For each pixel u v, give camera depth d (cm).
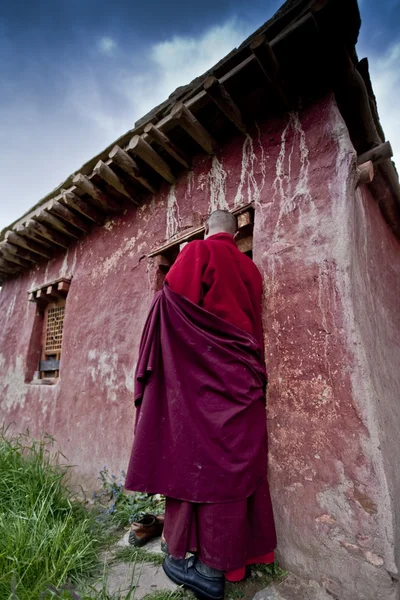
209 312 148
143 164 285
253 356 153
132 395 266
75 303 369
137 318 284
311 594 134
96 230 372
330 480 143
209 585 125
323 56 175
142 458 137
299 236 182
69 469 297
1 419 429
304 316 169
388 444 148
